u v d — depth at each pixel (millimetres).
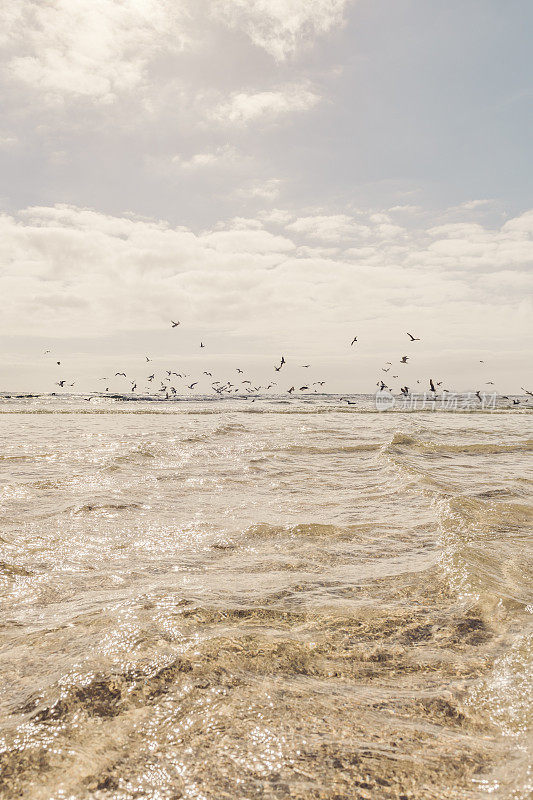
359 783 2309
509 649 3576
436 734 2688
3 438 17656
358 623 4051
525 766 2371
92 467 11617
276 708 2891
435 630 3934
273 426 23219
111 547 6184
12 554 5754
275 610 4258
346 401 62844
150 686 3035
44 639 3711
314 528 6918
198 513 7875
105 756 2445
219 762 2426
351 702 2988
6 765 2355
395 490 9398
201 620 3992
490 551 5766
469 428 23969
